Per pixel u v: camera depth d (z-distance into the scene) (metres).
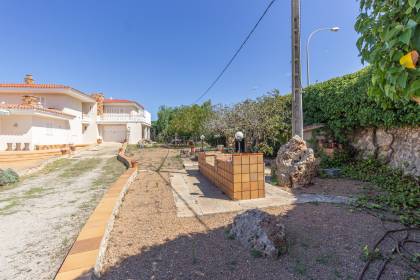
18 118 15.17
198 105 26.17
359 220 3.77
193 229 3.65
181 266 2.63
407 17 1.48
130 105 31.02
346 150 8.71
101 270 2.61
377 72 1.84
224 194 5.73
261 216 3.09
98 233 3.14
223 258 2.77
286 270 2.50
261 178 5.29
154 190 6.30
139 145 25.16
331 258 2.69
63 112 18.56
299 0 6.57
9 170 8.02
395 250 2.81
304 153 6.27
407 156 6.54
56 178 8.63
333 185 6.24
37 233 3.75
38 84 19.89
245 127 10.76
